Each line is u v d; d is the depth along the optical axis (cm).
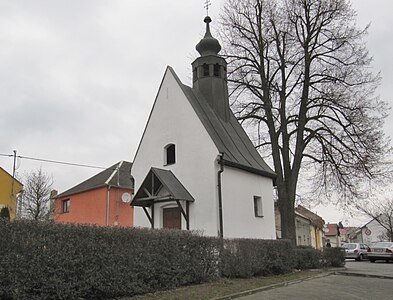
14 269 795
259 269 1511
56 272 863
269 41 2517
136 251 1061
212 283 1270
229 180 1898
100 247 966
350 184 2334
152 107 2164
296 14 2470
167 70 2138
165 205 1938
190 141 1930
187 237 1246
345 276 1692
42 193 3588
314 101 2453
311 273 1722
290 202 2359
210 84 2280
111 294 984
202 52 2352
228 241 1415
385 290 1257
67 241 899
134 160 2189
